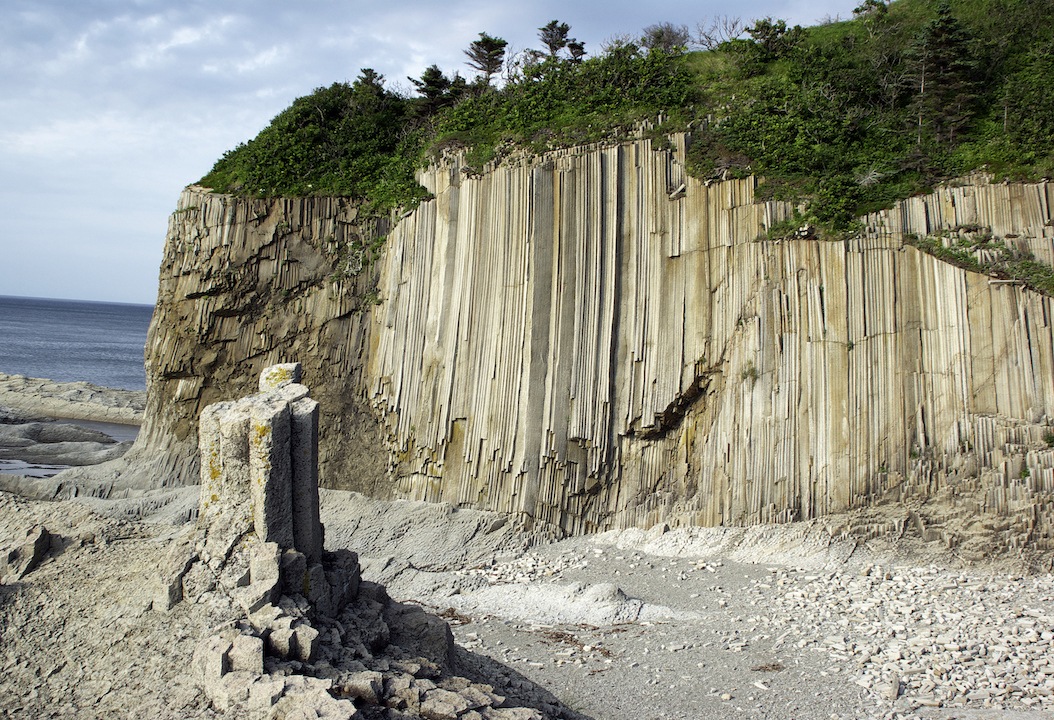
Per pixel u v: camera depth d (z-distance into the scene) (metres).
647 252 31.00
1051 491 25.08
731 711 17.39
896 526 26.23
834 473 27.36
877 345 27.58
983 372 26.45
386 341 34.75
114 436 58.16
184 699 11.80
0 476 36.38
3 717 12.16
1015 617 21.62
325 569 15.12
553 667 19.67
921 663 19.42
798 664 19.70
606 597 23.91
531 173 31.80
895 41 36.19
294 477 14.44
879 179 29.84
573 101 35.84
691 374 29.84
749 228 29.83
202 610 13.20
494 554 28.92
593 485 30.31
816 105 32.97
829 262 28.38
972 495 25.88
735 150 31.41
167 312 37.75
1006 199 27.91
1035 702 17.58
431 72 42.50
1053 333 26.00
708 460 29.36
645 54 38.94
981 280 26.80
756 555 26.95
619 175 31.44
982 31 34.84
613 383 30.64
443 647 15.34
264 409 14.19
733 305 29.62
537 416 30.62
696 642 21.27
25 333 163.88
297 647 12.73
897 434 26.95
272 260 36.97
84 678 12.70
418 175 36.31
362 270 36.41
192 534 14.49
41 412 65.19
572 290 31.03
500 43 46.34
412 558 28.59
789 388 28.30
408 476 33.00
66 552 15.80
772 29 37.47
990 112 32.03
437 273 33.94
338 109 42.06
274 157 38.88
